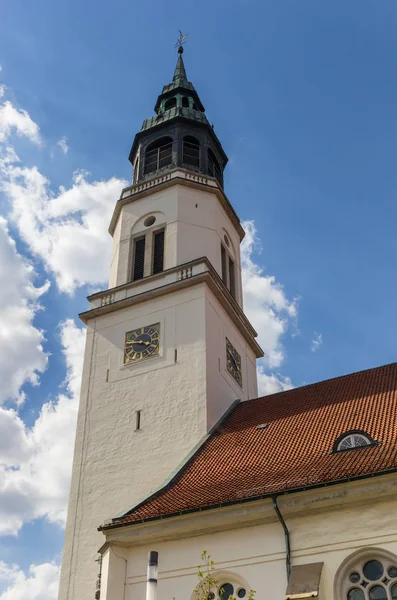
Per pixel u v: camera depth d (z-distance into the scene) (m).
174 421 31.16
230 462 26.41
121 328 35.91
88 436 32.59
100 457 31.58
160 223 39.78
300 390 32.94
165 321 34.84
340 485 21.02
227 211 42.84
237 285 41.41
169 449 30.31
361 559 20.39
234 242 43.09
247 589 21.33
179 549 22.92
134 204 41.62
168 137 44.47
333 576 20.27
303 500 21.44
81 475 31.36
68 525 29.83
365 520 20.69
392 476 20.45
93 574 27.78
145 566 23.14
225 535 22.47
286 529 21.53
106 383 34.19
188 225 39.28
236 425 30.70
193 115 45.78
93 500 30.22
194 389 31.75
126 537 23.56
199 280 35.16
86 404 33.88
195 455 28.33
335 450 23.88
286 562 21.03
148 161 44.25
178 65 51.09
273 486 22.36
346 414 27.27
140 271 38.88
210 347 33.44
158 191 41.19
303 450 24.98
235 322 37.75
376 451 22.73
